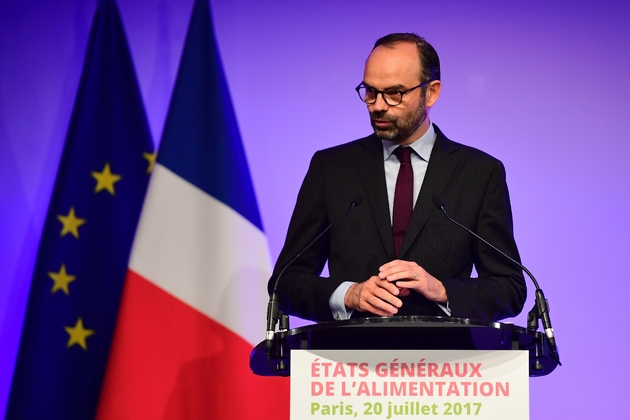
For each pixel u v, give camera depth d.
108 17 10.12
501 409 4.71
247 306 9.23
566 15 9.91
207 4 10.00
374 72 6.66
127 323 9.09
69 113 9.97
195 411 8.98
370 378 4.75
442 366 4.75
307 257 6.86
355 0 10.08
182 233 9.29
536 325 5.47
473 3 10.00
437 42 9.95
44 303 9.41
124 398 8.95
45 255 9.51
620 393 9.07
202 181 9.45
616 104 9.70
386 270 5.43
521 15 9.93
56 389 9.27
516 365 4.73
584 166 9.58
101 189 9.73
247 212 9.46
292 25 10.05
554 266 9.37
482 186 6.80
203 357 9.09
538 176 9.59
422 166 7.06
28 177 9.80
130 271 9.19
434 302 6.14
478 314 5.85
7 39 10.07
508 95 9.79
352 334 4.90
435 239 6.59
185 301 9.17
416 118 6.75
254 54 9.99
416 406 4.72
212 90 9.73
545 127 9.69
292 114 9.84
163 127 9.70
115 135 9.84
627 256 9.35
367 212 6.76
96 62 9.97
